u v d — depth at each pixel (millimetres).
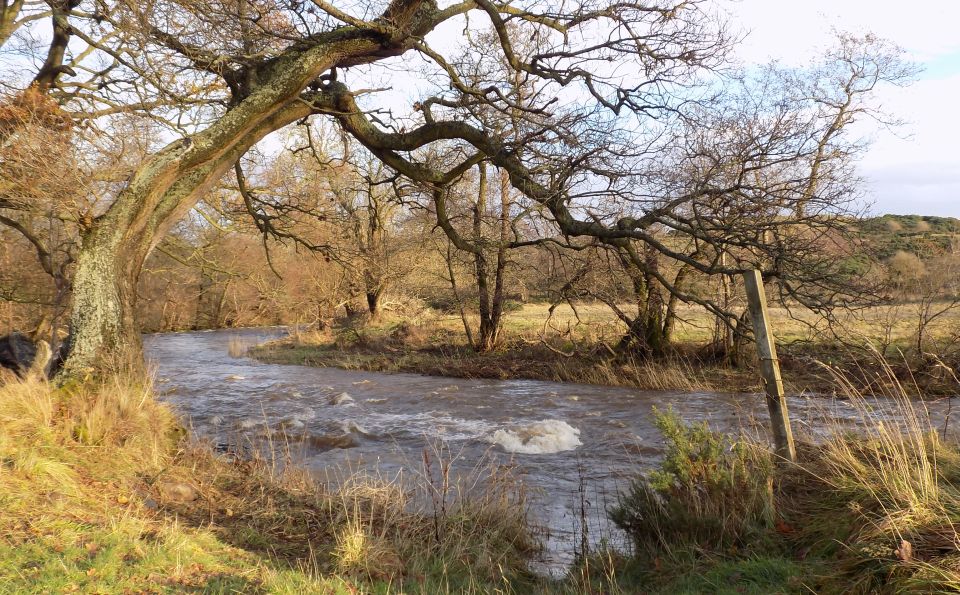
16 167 9734
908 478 4660
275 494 7031
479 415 13875
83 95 11680
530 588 5297
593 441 11047
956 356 15281
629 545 5992
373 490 7254
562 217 10430
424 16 10625
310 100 10859
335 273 31250
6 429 6508
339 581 4598
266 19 10062
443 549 5805
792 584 4113
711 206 9812
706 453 5930
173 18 9586
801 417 10844
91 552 4500
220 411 14594
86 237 9180
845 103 18906
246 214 16672
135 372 8945
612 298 19922
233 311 47188
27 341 11164
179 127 11273
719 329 19719
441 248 25062
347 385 18984
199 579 4328
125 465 6832
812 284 9906
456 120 11000
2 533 4566
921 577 3465
